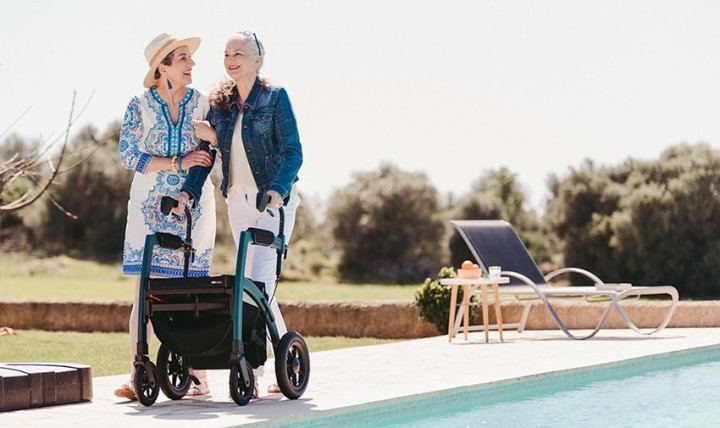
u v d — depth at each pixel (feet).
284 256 19.47
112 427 15.46
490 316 38.86
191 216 19.25
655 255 97.50
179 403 18.54
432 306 38.37
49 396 18.19
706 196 95.76
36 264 132.67
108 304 43.93
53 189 141.59
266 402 18.22
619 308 33.09
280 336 19.71
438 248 135.74
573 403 20.21
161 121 19.40
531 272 36.04
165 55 19.20
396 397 18.53
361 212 134.92
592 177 107.04
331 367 24.97
